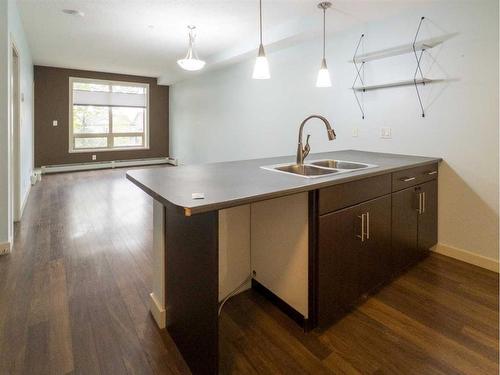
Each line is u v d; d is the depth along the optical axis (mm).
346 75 3455
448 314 1934
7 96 2711
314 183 1623
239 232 2100
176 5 3344
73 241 3076
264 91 4750
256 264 2133
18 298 2055
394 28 3002
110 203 4570
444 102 2689
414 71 2861
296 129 4203
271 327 1812
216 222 1268
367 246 2014
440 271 2510
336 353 1602
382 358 1565
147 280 2324
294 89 4176
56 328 1761
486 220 2545
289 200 1812
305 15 3461
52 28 4164
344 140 3543
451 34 2604
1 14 2668
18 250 2838
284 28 3779
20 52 3818
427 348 1634
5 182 2742
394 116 3045
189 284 1479
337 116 3602
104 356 1562
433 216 2770
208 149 6656
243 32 4156
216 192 1419
